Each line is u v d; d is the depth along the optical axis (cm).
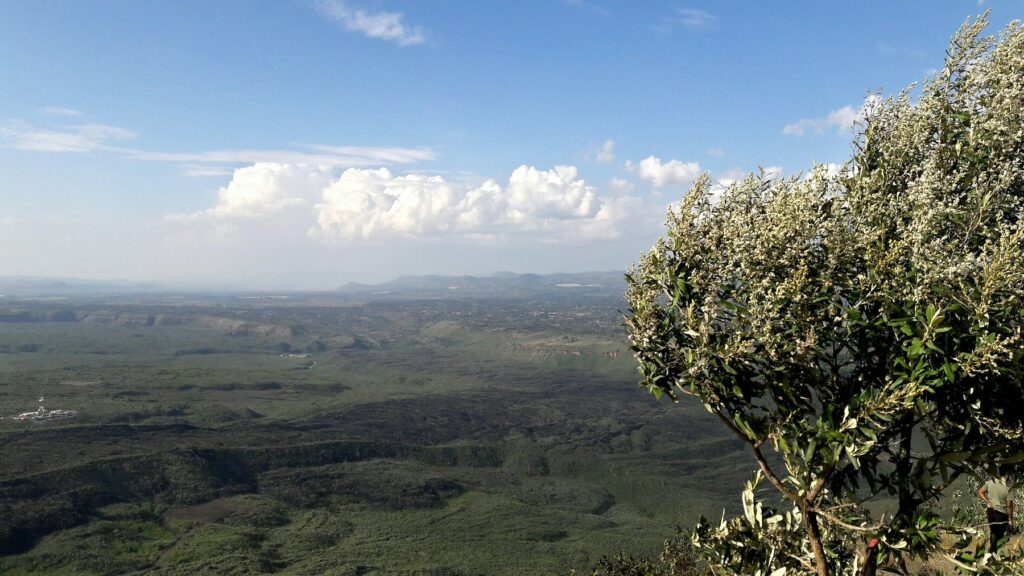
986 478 467
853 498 486
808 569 561
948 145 504
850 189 512
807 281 443
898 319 424
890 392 438
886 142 517
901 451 482
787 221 451
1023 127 455
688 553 1323
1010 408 441
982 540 471
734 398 485
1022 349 389
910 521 469
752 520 591
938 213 437
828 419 455
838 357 498
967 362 404
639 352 513
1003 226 430
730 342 460
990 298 395
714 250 485
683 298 495
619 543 11138
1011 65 471
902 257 441
